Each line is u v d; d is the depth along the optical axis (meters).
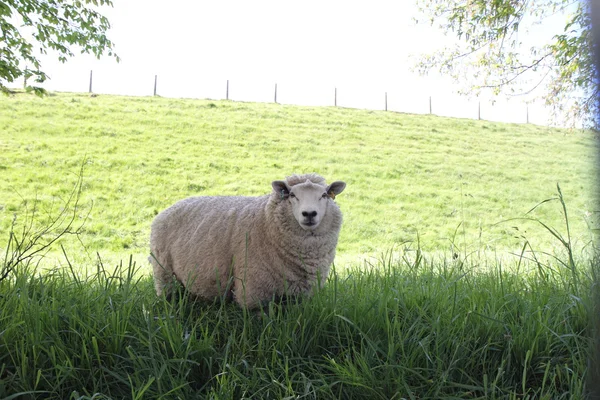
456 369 3.25
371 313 3.79
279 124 32.91
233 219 4.60
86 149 24.83
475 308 3.85
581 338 3.34
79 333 3.36
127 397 3.09
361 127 34.06
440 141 32.50
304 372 3.38
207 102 36.50
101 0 9.54
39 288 4.25
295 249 4.19
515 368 3.30
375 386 3.02
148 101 35.06
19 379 3.03
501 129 36.84
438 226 19.20
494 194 23.64
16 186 19.91
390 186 24.03
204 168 24.34
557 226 18.53
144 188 21.33
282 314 3.93
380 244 16.36
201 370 3.37
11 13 8.46
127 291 3.94
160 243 5.18
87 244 15.30
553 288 4.26
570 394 2.88
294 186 4.21
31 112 28.73
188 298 4.87
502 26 9.84
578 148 32.84
